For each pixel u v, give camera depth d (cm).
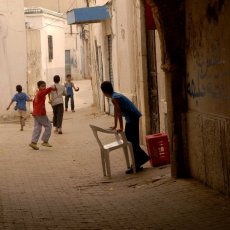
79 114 2522
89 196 960
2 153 1524
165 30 980
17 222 758
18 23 2448
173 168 1005
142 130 1454
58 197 962
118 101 1111
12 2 2439
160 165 1161
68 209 851
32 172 1239
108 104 2291
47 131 1591
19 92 2053
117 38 1809
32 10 3459
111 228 715
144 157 1144
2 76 2441
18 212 831
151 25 1273
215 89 835
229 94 776
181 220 737
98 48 2419
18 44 2452
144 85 1410
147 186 994
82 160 1364
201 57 895
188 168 999
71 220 770
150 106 1413
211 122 859
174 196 882
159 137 1159
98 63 2458
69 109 2836
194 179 973
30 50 3444
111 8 1945
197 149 943
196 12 907
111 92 1127
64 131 1947
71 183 1102
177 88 996
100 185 1059
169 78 998
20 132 2005
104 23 2158
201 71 899
